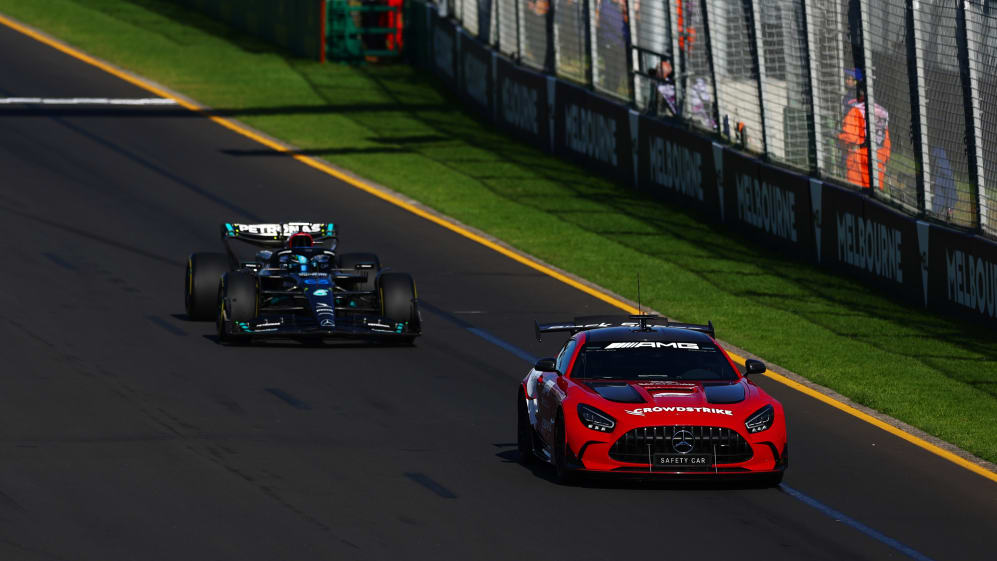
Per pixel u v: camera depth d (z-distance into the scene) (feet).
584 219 372.99
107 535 140.77
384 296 247.70
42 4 624.59
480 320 270.05
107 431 184.24
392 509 152.76
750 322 278.26
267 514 149.48
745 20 358.23
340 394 211.00
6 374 214.90
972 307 280.72
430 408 204.85
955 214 289.12
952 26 281.33
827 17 324.80
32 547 136.26
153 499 153.89
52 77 510.99
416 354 241.55
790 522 152.46
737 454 160.76
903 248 301.43
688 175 386.11
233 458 172.86
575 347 176.35
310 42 576.20
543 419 171.63
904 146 304.71
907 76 301.22
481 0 514.68
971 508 162.91
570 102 443.73
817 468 178.29
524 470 171.73
